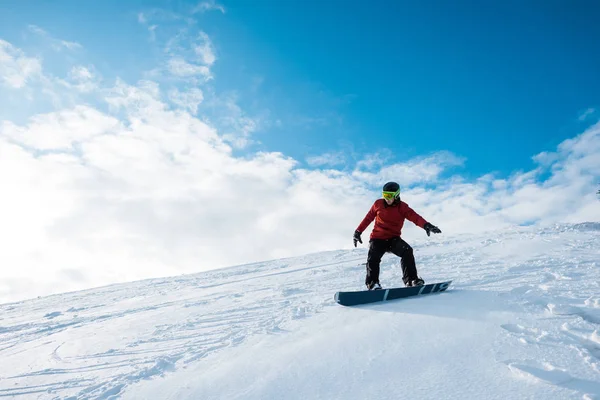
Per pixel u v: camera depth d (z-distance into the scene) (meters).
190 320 4.91
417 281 4.43
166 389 2.68
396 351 2.71
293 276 8.42
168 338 4.13
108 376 3.23
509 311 3.28
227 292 7.32
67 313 8.03
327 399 2.23
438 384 2.20
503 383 2.12
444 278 5.46
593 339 2.56
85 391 2.96
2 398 3.13
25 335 5.94
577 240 7.94
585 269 4.99
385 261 8.38
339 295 4.02
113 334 4.84
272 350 3.09
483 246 8.70
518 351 2.49
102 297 10.18
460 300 3.80
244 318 4.51
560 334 2.70
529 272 5.15
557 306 3.17
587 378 2.07
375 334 3.07
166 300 7.63
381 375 2.41
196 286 9.45
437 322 3.17
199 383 2.68
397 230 4.76
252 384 2.54
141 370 3.17
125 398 2.68
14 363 4.19
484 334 2.82
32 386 3.30
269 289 6.77
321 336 3.22
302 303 4.87
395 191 4.57
